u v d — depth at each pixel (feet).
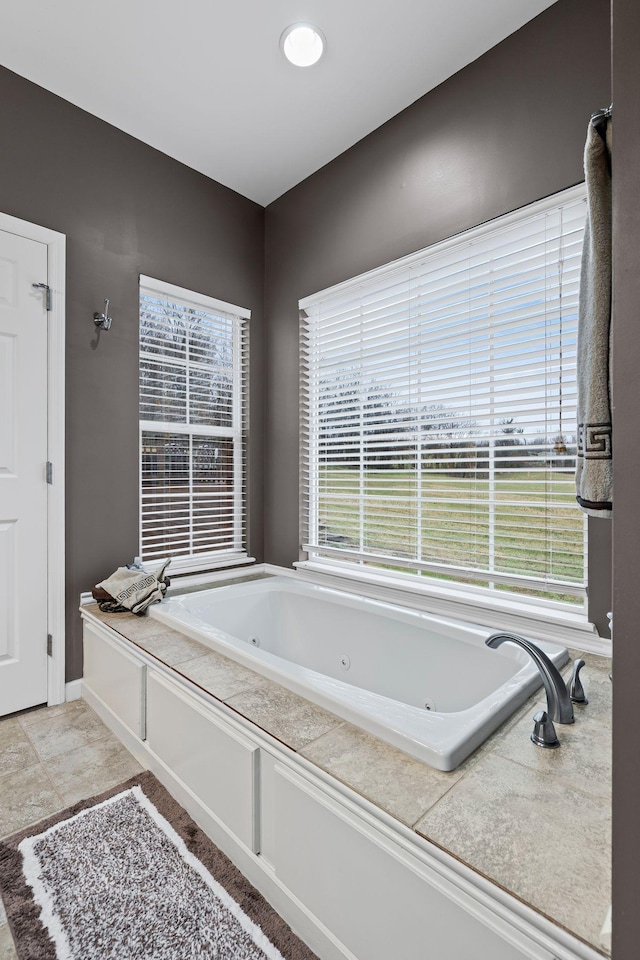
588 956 2.17
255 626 8.28
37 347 7.14
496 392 6.55
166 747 5.39
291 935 3.67
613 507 1.81
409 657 6.59
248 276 10.03
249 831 4.12
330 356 8.95
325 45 6.38
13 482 6.95
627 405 1.77
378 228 7.95
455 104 6.85
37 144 7.14
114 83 7.09
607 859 2.63
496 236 6.42
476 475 6.80
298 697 4.56
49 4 5.82
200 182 9.20
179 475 9.12
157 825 4.81
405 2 5.79
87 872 4.24
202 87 7.15
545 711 4.12
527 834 2.81
